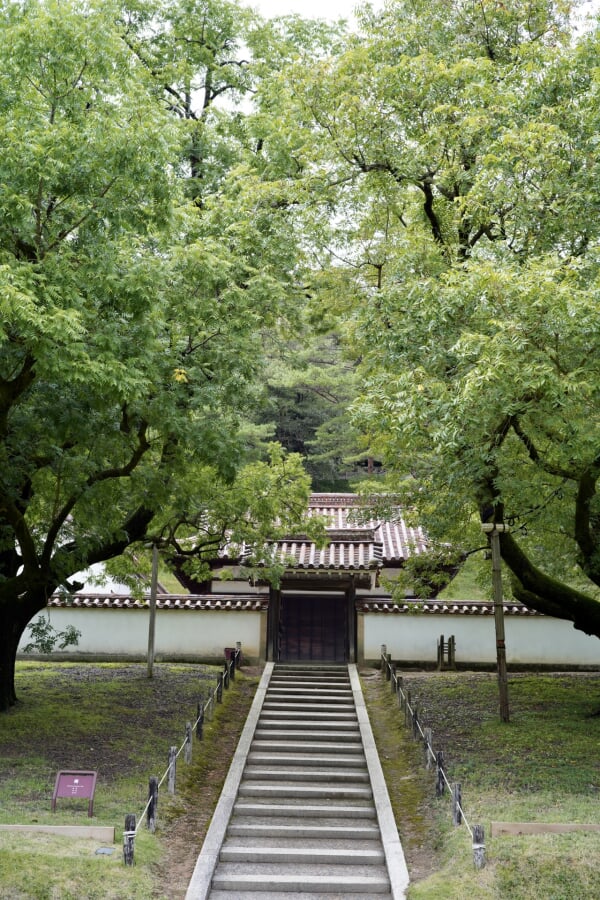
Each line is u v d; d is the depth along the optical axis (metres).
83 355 10.52
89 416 12.94
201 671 21.94
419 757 15.02
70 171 11.10
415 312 12.82
